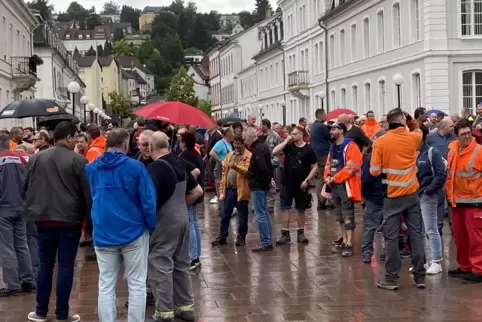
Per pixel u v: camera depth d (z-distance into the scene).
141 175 7.27
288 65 59.62
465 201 9.67
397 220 9.28
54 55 52.66
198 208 18.94
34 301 9.21
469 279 9.68
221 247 12.84
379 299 8.84
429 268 10.22
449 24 29.84
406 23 32.62
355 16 40.22
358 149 11.52
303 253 12.03
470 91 30.20
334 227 14.77
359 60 39.81
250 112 76.88
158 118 10.02
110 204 7.21
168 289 7.82
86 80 83.38
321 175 17.19
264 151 12.25
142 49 175.25
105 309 7.25
